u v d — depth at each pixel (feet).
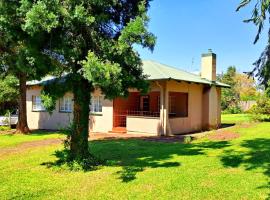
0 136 62.08
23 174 30.12
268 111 87.30
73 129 33.53
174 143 50.11
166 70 69.26
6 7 27.32
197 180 26.45
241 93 179.42
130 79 31.76
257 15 19.94
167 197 22.57
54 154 39.91
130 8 32.22
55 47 29.30
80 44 29.89
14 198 23.25
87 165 32.30
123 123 72.02
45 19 25.67
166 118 62.49
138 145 48.01
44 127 79.87
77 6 26.99
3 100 75.87
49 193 24.32
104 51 30.07
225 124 89.66
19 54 31.37
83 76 29.81
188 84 70.69
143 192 23.84
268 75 20.02
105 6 29.55
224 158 35.58
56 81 33.01
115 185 25.88
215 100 78.84
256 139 50.60
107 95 32.01
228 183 25.44
